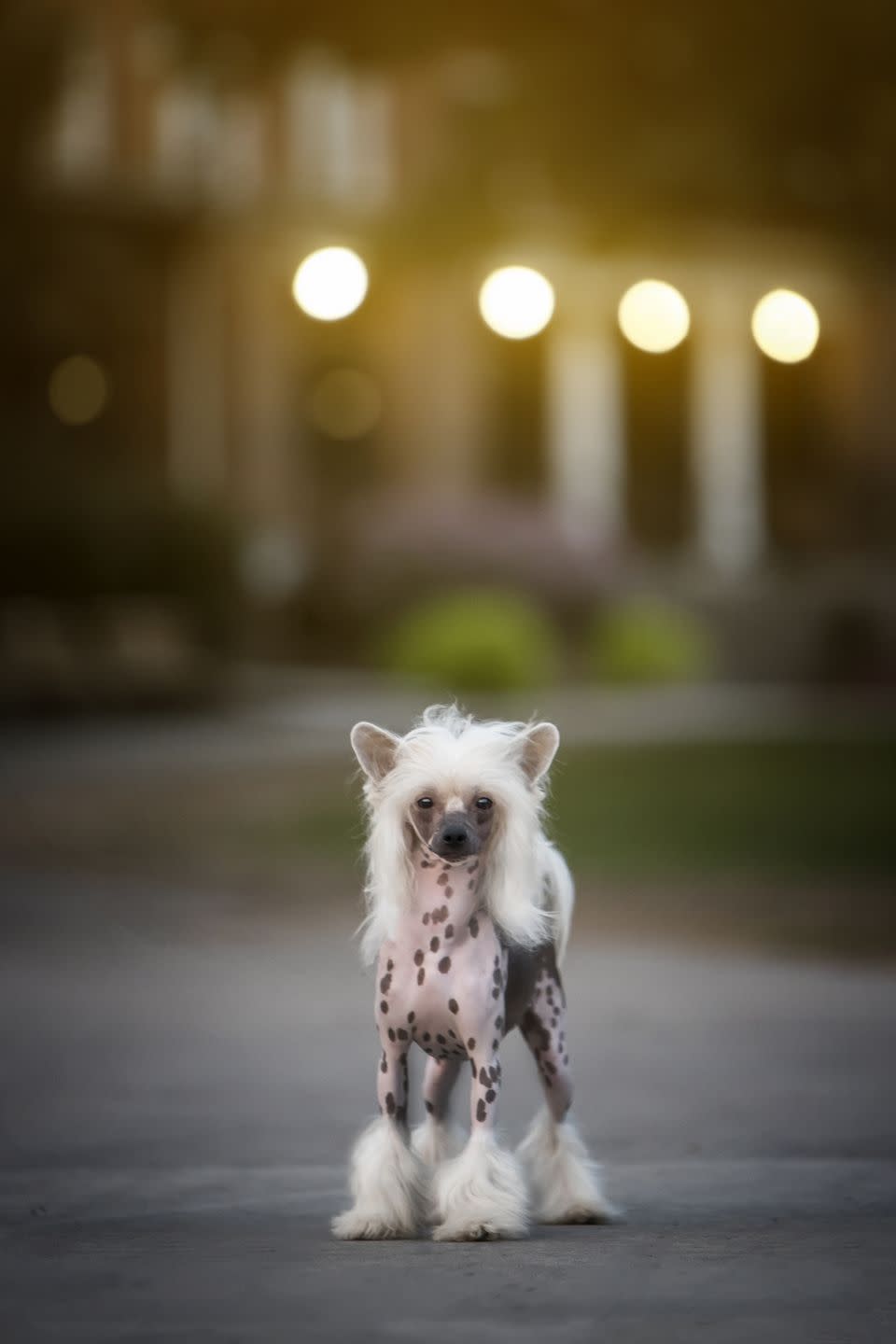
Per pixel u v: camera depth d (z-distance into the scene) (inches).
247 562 1437.0
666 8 777.6
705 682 1520.7
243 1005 450.9
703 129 822.5
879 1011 435.2
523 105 850.1
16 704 1151.0
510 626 1400.1
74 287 1552.7
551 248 1473.9
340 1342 172.7
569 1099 241.3
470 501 1612.9
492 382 1752.0
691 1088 353.1
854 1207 252.1
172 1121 328.8
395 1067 229.9
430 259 1648.6
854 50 769.6
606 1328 177.5
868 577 1705.2
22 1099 348.2
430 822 222.8
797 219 864.9
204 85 934.4
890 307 1782.7
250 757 1003.9
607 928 547.8
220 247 1668.3
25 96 1371.8
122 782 901.8
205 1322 181.6
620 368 1803.6
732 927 546.6
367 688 1362.0
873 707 1363.2
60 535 1289.4
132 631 1288.1
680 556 1724.9
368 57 848.9
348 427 1737.2
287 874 653.9
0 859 685.9
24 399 1621.6
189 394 1670.8
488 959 224.5
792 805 800.3
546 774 232.4
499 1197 223.6
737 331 1729.8
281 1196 266.1
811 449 1840.6
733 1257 211.3
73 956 518.0
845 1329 177.6
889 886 610.9
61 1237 233.0
